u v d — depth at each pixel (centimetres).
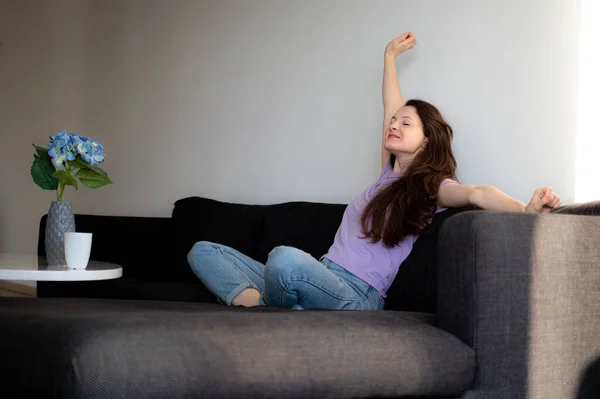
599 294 156
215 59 360
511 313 146
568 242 153
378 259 221
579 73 227
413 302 209
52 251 257
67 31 455
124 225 328
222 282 224
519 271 147
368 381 132
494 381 144
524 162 241
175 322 124
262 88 336
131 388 110
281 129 326
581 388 153
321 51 311
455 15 264
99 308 164
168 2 388
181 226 311
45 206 467
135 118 404
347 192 298
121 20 417
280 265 196
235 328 126
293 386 125
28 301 170
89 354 108
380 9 289
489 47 253
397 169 255
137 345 113
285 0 327
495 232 145
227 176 350
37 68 477
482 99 254
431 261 209
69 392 107
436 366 138
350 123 299
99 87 430
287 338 128
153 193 389
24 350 121
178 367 115
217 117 357
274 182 328
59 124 458
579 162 225
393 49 269
